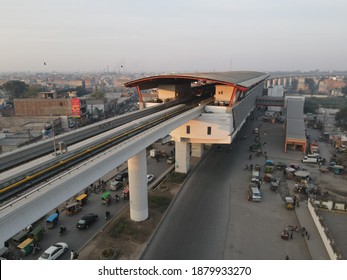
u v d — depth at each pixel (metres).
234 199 39.44
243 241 29.83
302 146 63.94
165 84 57.47
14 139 63.91
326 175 48.97
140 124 35.44
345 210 37.50
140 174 32.22
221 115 45.84
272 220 34.06
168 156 58.81
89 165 20.25
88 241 29.70
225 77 53.62
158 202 38.12
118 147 24.31
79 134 31.11
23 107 91.88
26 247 27.42
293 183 45.28
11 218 14.38
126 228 31.83
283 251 28.20
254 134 78.38
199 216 34.94
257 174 46.06
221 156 58.72
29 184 18.91
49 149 26.91
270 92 137.00
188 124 47.06
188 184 44.56
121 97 157.38
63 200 17.95
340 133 77.19
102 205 37.78
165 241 29.83
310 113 110.62
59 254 27.19
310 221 33.84
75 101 84.38
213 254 27.67
